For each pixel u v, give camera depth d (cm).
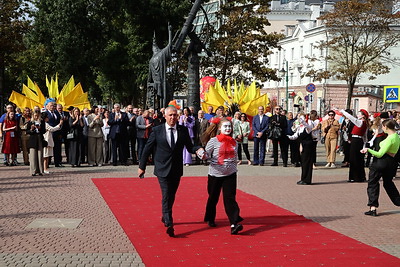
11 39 3756
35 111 1617
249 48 4072
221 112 1833
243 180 1588
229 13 4022
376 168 1034
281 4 8175
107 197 1227
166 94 2361
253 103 2964
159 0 4397
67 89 2695
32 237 832
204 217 949
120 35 4634
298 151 2023
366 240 838
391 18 3569
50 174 1673
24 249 757
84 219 976
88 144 1959
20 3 3766
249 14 3991
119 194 1274
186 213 1046
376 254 743
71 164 1917
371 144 1194
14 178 1563
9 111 1936
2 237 830
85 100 2623
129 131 2017
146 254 734
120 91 4944
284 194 1311
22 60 4859
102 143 1977
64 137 1923
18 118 1959
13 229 887
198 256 727
